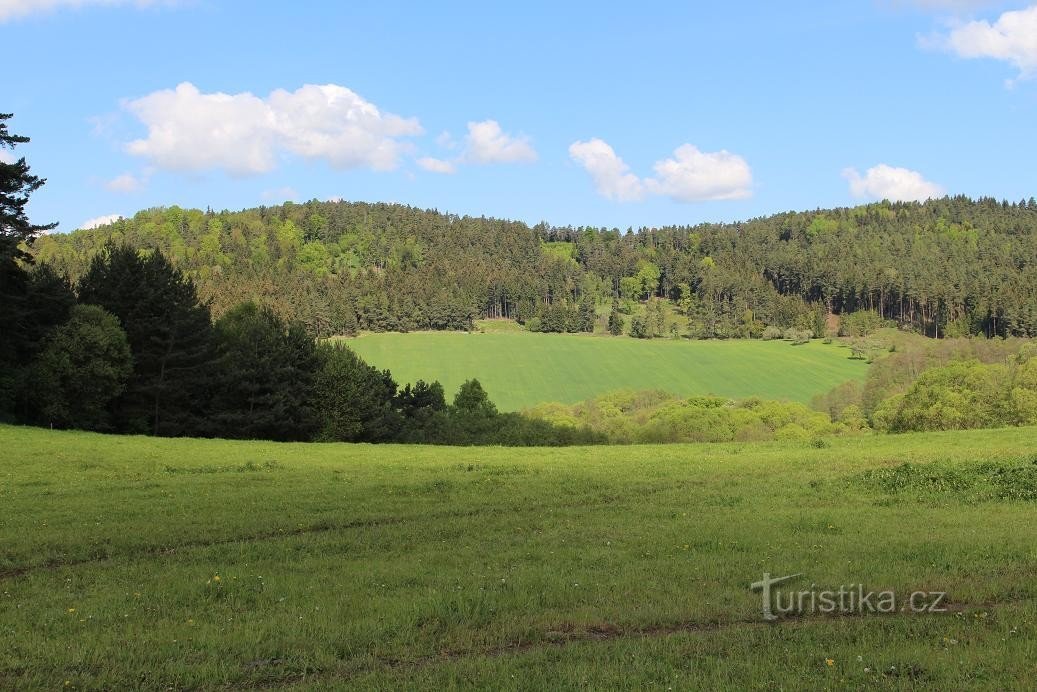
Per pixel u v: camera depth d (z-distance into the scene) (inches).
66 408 2187.5
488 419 3993.6
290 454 1766.7
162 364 2522.1
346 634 436.1
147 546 727.7
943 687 338.6
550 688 348.8
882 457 1514.5
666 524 810.8
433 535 773.9
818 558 617.3
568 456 1761.8
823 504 950.4
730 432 3941.9
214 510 933.2
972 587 503.2
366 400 3100.4
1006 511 842.8
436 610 478.0
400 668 389.1
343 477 1317.7
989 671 355.9
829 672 359.3
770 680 351.6
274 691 363.3
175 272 2785.4
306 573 606.5
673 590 524.7
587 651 400.8
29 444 1612.9
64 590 555.2
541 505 982.4
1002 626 422.6
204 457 1622.8
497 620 462.0
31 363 2169.0
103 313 2337.6
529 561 637.9
